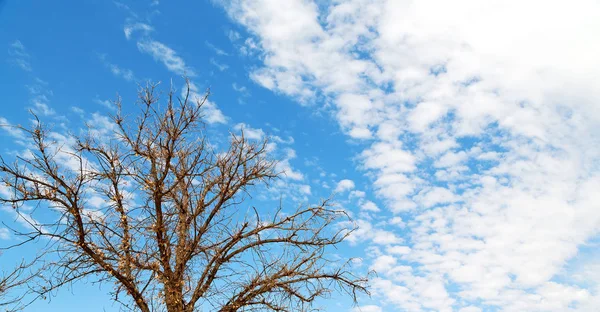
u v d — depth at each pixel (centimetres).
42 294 1033
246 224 1170
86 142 1083
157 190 1104
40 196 1012
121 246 1091
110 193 1102
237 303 1102
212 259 1141
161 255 1113
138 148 1116
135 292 1062
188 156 1184
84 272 1070
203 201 1169
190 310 1078
